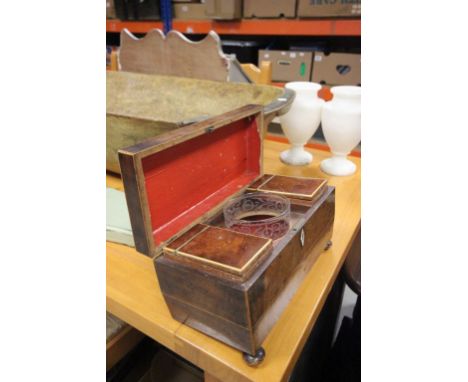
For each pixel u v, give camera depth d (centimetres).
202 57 111
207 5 192
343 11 163
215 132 62
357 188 95
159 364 98
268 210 63
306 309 56
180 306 51
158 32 117
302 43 203
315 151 120
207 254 46
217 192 65
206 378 53
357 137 96
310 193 61
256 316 44
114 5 232
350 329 109
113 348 80
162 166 52
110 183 94
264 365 47
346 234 75
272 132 209
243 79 115
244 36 252
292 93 90
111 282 63
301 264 57
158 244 50
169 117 104
